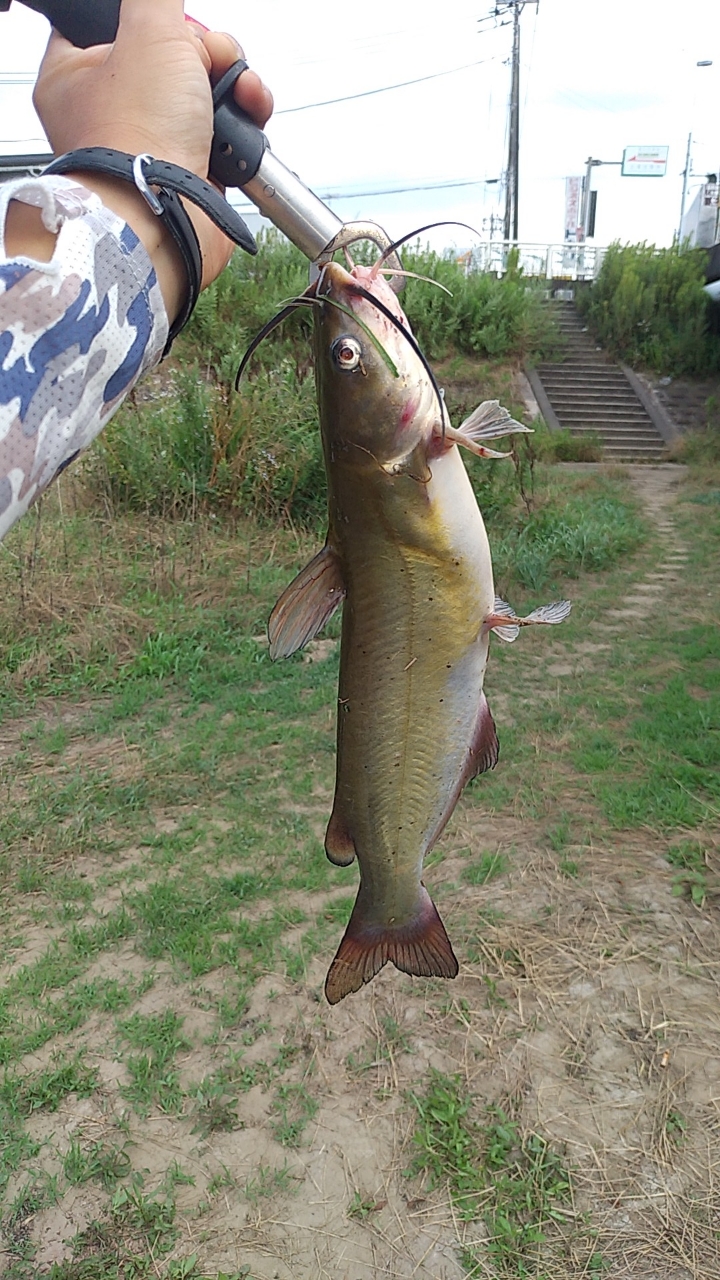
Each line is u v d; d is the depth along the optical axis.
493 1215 0.73
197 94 0.31
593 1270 0.68
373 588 0.50
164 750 1.53
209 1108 0.84
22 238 0.25
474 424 0.51
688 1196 0.73
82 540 2.51
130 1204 0.75
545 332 6.46
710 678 1.73
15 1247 0.72
